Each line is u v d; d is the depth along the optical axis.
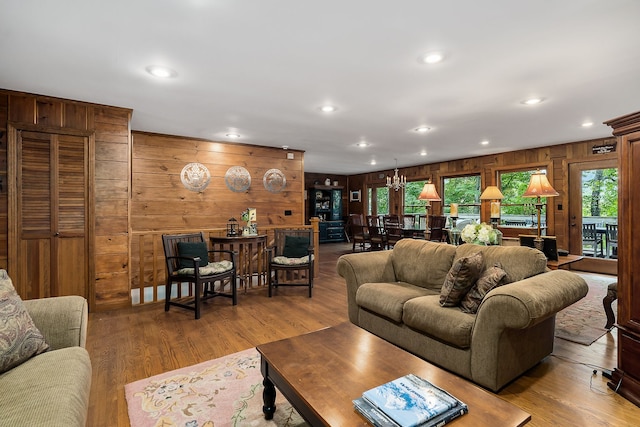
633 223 1.92
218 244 4.65
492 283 2.13
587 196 5.43
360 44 2.24
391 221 7.96
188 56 2.41
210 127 4.44
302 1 1.77
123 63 2.52
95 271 3.42
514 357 2.03
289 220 5.92
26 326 1.50
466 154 6.71
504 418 1.15
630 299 1.93
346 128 4.53
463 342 2.04
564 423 1.70
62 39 2.15
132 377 2.15
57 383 1.27
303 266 4.05
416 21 1.96
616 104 3.51
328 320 3.23
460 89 3.08
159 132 4.70
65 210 3.27
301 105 3.53
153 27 2.02
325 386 1.37
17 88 3.01
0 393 1.20
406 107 3.60
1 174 3.01
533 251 2.32
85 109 3.39
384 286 2.79
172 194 4.86
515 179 6.40
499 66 2.58
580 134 4.95
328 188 10.27
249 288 4.50
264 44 2.23
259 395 1.95
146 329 2.98
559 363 2.33
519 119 4.09
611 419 1.73
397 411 1.15
